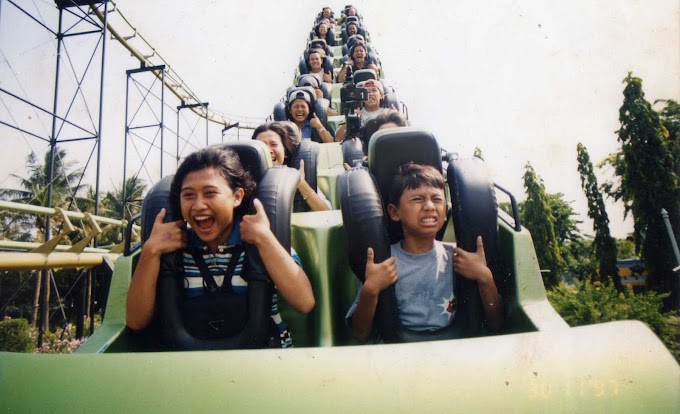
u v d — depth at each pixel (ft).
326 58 36.06
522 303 6.13
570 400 3.50
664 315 24.49
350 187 6.54
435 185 6.63
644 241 38.11
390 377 3.66
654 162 37.55
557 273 68.69
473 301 6.20
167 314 5.69
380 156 7.55
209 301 5.74
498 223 7.06
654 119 37.83
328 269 7.60
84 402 3.61
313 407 3.47
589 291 29.53
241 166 6.32
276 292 6.57
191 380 3.68
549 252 69.26
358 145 14.42
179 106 59.52
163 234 5.96
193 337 5.65
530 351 3.84
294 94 20.07
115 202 103.65
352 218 6.28
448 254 7.06
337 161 16.93
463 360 3.77
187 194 5.78
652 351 3.81
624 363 3.71
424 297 6.73
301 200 11.34
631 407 3.44
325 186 14.03
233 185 6.02
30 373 3.84
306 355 3.86
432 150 7.55
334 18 67.77
